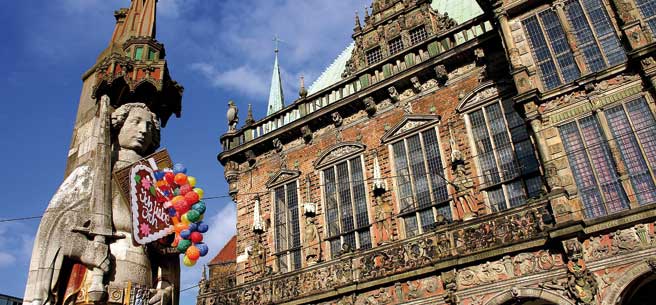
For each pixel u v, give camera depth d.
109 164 9.24
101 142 9.30
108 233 8.66
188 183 10.38
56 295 8.09
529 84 17.41
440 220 18.33
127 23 11.72
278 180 25.38
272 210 24.98
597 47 16.94
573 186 15.78
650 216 14.02
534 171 18.41
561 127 16.69
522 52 18.30
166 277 9.68
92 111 10.25
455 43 22.39
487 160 19.67
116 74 10.13
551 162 16.27
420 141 21.73
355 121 24.05
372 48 25.98
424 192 20.84
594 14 17.36
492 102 20.31
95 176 8.94
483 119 20.38
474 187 19.50
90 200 8.77
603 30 17.02
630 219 14.29
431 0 25.58
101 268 8.34
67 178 9.02
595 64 16.78
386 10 26.47
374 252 19.08
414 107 22.39
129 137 9.88
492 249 16.36
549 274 15.30
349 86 25.25
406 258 18.28
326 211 23.30
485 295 16.23
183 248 9.81
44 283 7.90
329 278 19.67
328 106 24.45
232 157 27.45
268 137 26.19
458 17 25.69
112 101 10.43
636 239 14.21
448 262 17.00
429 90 22.22
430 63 21.95
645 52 15.34
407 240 18.47
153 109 11.04
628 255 14.18
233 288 22.02
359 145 23.25
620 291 13.95
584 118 16.39
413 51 23.31
